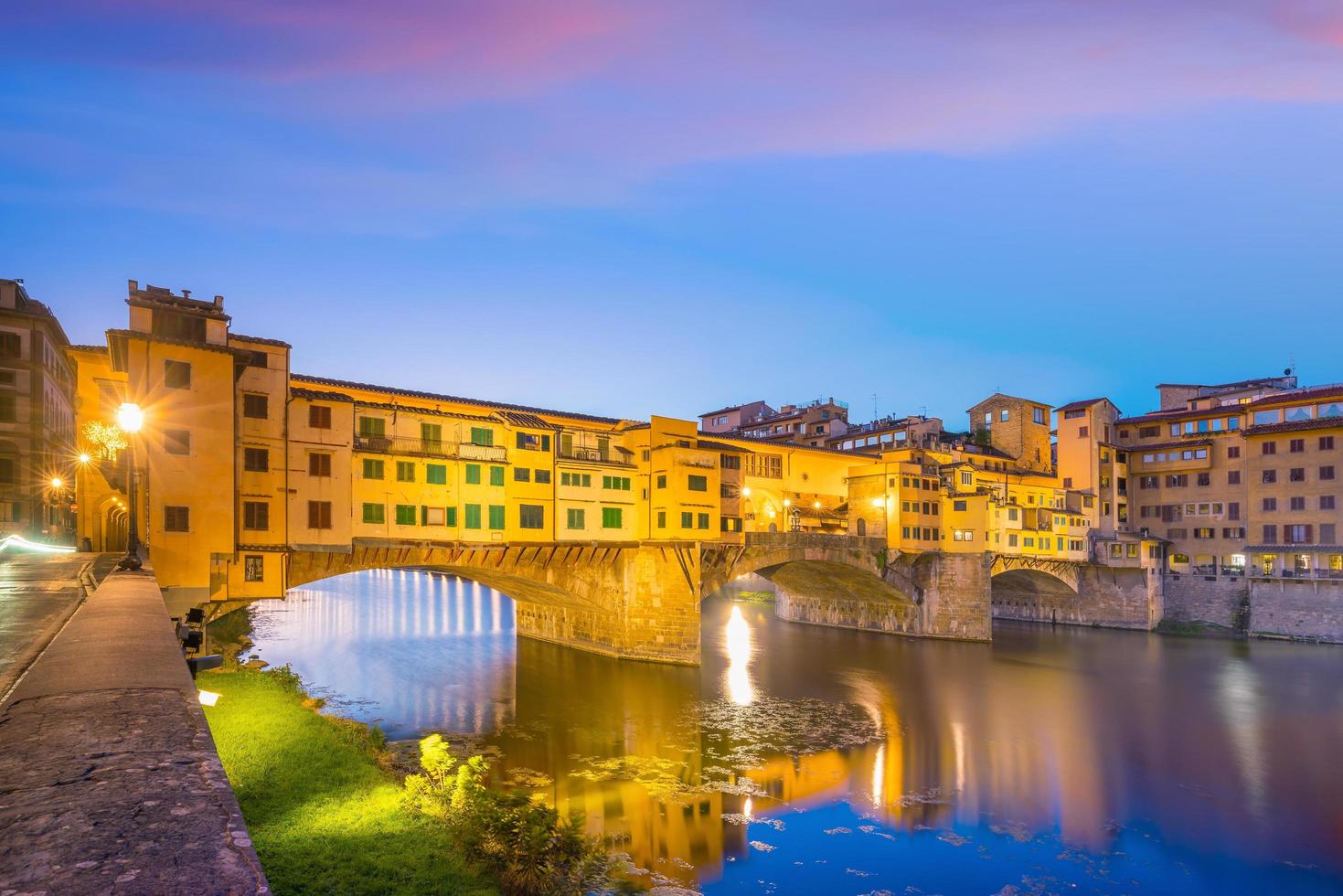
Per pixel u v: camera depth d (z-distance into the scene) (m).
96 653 8.96
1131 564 90.94
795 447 83.75
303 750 24.64
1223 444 91.12
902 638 84.00
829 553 74.44
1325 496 79.88
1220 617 87.81
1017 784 38.41
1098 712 51.97
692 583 62.81
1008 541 84.31
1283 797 36.88
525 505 57.41
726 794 36.31
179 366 37.22
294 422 45.56
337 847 18.17
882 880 28.27
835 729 47.41
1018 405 105.12
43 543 61.50
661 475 63.81
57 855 3.52
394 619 94.00
